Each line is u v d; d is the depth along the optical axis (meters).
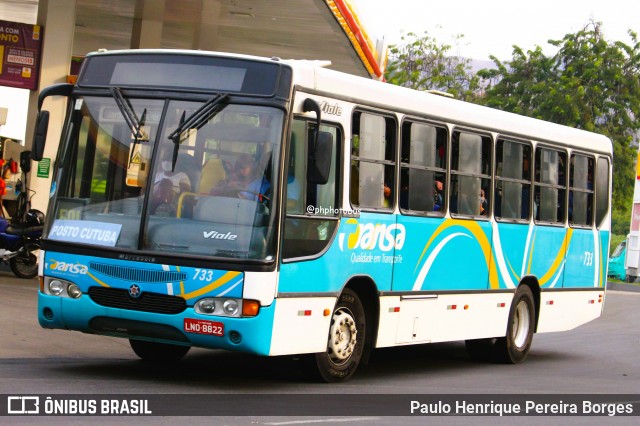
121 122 10.48
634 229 42.62
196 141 10.20
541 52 58.28
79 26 31.66
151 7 25.31
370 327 11.91
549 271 15.80
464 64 63.50
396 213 12.09
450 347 17.25
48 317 10.60
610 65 56.22
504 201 14.56
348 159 11.20
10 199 23.64
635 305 29.91
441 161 13.07
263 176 10.05
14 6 28.20
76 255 10.34
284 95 10.18
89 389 9.65
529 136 15.13
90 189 10.49
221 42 30.91
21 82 22.39
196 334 9.91
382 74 31.42
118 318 10.18
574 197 16.52
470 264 13.70
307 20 24.50
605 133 55.41
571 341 19.64
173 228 10.05
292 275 10.29
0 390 9.22
